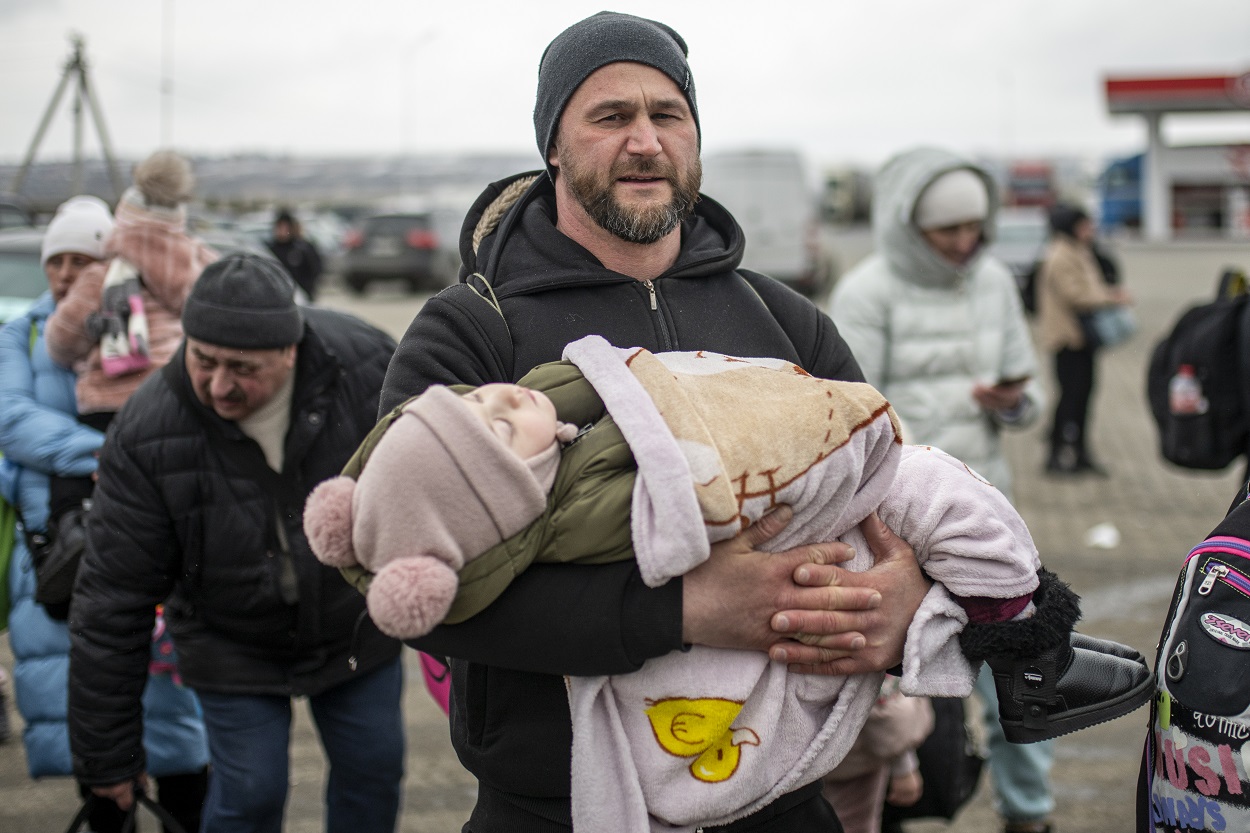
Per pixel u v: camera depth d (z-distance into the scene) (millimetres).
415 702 5188
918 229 4137
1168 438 3855
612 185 2084
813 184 21891
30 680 3654
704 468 1725
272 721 3082
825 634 1808
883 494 1869
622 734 1809
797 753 1875
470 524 1657
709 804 1808
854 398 1842
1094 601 6172
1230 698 1718
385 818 3234
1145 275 24609
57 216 3965
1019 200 45188
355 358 3188
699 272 2227
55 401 3791
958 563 1864
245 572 3012
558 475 1769
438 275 23297
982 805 4172
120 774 3016
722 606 1768
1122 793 4199
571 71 2098
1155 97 36625
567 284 2127
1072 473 9148
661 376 1811
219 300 2896
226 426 3000
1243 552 1777
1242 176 37594
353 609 3090
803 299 2391
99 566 2990
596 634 1737
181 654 3090
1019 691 1911
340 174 58625
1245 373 3666
